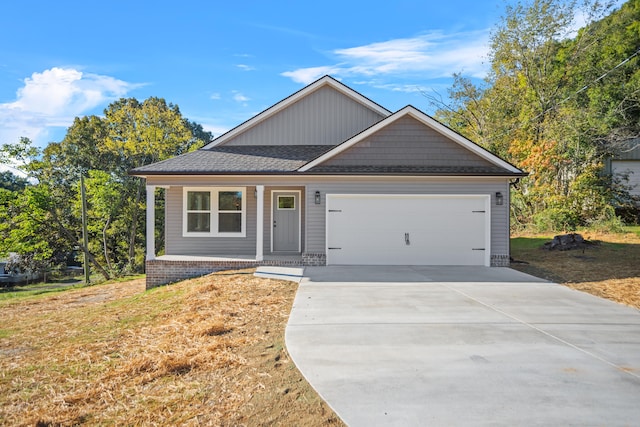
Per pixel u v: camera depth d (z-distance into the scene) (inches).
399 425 138.2
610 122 826.8
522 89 1066.7
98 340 257.0
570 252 533.0
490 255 478.0
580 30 1044.5
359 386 168.7
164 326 275.6
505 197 477.7
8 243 882.8
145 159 1246.9
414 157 492.4
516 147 898.7
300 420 144.6
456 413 145.6
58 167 1256.8
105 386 185.3
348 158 494.3
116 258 1274.6
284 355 206.2
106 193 1018.7
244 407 156.9
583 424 138.6
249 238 548.1
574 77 1004.6
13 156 886.4
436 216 482.0
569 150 807.1
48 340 268.2
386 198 482.6
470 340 225.1
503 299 322.7
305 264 482.0
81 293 537.6
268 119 593.3
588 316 274.2
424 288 363.3
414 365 189.9
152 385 183.2
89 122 1323.8
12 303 465.7
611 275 409.4
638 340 225.8
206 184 488.1
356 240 483.5
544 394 160.2
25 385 191.8
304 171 474.0
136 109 1269.7
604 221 709.3
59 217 1055.6
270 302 318.3
